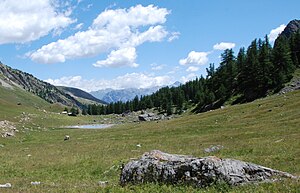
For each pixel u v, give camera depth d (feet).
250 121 225.35
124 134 260.21
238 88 479.82
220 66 540.11
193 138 184.75
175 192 59.88
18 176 109.60
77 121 595.88
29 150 191.62
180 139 187.93
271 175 63.57
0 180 98.53
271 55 457.27
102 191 64.44
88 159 137.90
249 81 459.32
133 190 64.23
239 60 531.91
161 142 184.85
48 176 107.96
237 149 127.03
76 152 169.78
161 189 62.39
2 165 133.69
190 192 59.31
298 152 102.17
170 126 278.46
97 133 307.58
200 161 66.33
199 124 257.34
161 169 69.67
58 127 416.05
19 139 264.11
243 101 436.76
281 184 56.59
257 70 441.68
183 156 75.97
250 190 55.88
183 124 277.44
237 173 63.31
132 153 149.89
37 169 122.62
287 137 138.10
